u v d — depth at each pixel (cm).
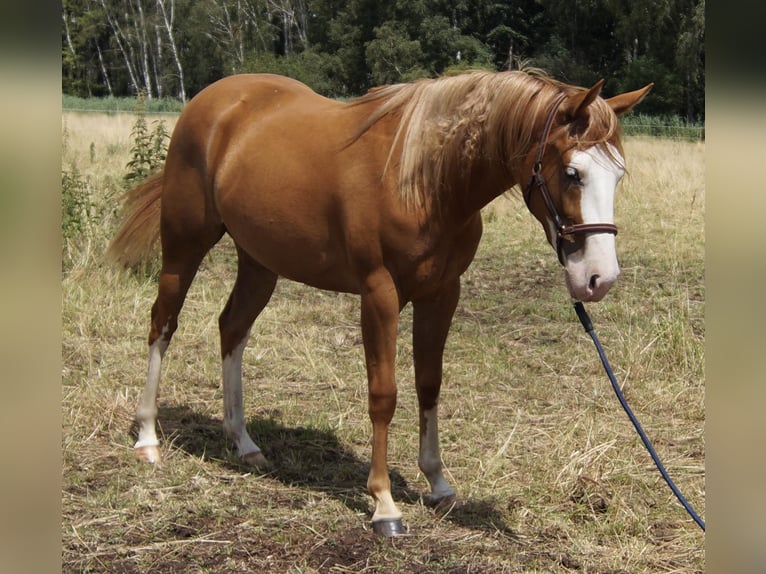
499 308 669
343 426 445
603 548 321
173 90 4219
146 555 308
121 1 4234
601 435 430
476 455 410
